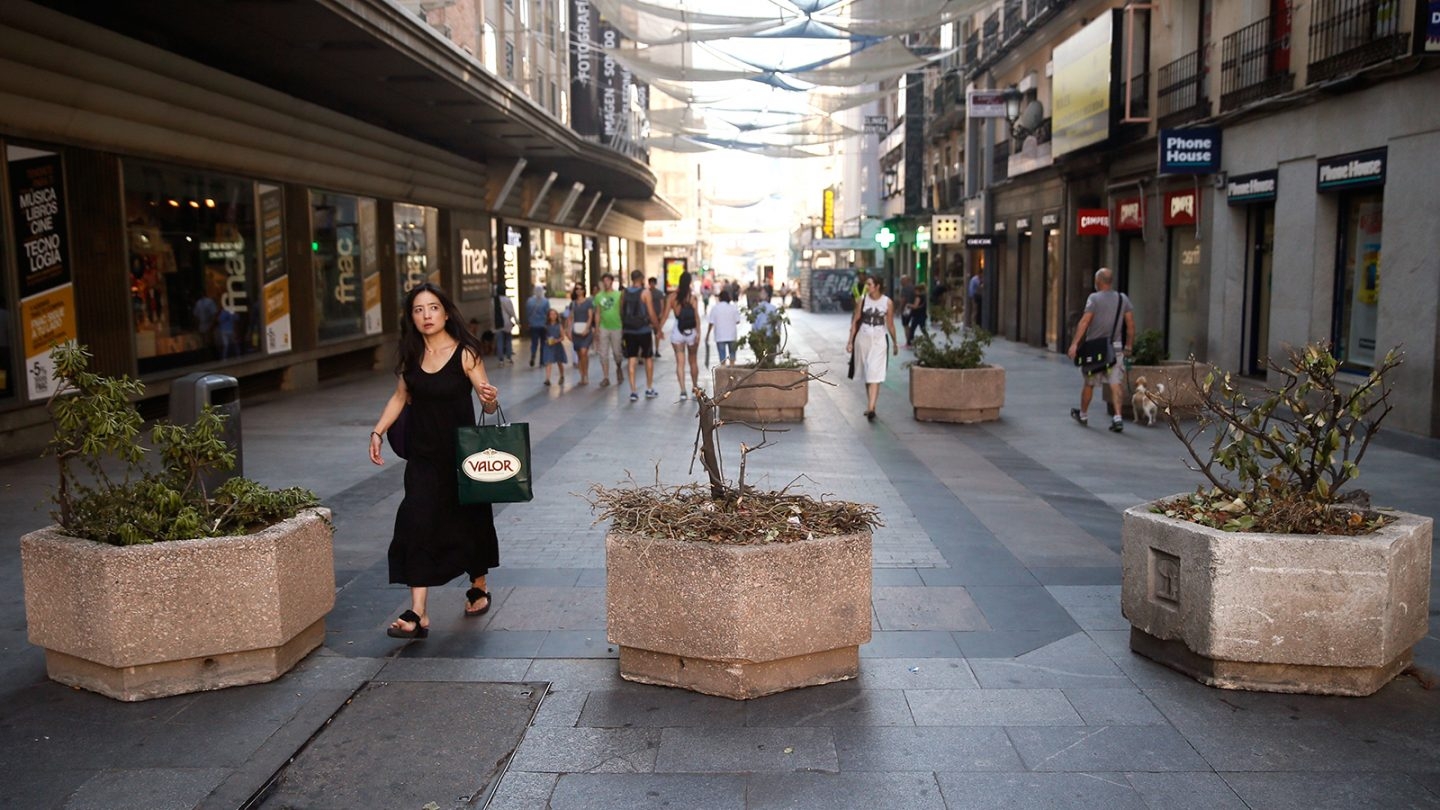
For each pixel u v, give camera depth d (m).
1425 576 4.62
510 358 23.23
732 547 4.38
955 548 6.81
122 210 12.60
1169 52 18.94
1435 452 10.48
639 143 38.28
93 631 4.44
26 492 8.85
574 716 4.34
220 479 7.00
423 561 5.16
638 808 3.64
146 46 12.25
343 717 4.34
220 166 15.05
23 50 10.27
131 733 4.18
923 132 44.47
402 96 19.23
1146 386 12.55
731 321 17.50
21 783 3.80
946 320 13.27
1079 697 4.48
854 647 4.68
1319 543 4.34
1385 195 12.28
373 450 5.27
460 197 26.88
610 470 9.62
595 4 18.81
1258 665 4.49
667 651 4.53
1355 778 3.79
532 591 5.95
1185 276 18.84
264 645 4.62
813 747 4.06
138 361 13.09
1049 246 26.75
